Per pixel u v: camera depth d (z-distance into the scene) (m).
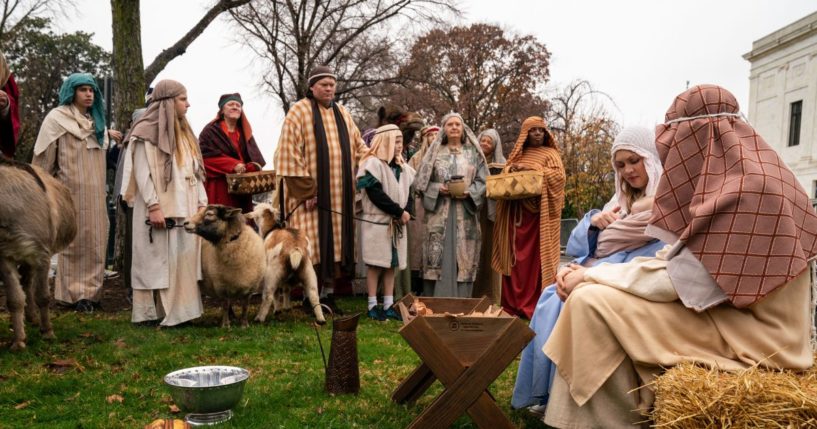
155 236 5.35
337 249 6.35
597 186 24.33
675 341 2.53
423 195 6.71
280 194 6.36
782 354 2.41
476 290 7.33
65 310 6.27
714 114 2.62
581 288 2.68
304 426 3.20
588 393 2.56
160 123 5.34
